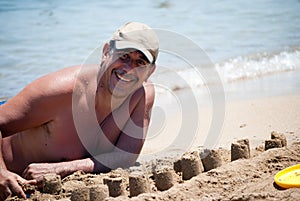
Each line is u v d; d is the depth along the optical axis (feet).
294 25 66.74
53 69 52.80
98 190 24.79
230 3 77.00
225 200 23.53
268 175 26.78
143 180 26.08
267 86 49.01
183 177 28.04
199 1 77.51
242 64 54.34
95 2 75.72
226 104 43.47
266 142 31.01
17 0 73.46
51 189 26.45
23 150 29.45
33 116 28.19
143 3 75.97
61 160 29.45
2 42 59.67
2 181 26.61
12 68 52.80
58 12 70.74
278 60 55.88
